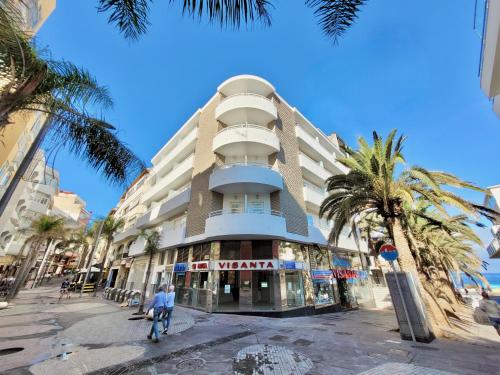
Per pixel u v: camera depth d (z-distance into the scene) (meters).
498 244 12.54
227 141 15.47
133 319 10.45
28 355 5.61
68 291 20.09
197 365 4.96
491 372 4.20
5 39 3.89
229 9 2.49
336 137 29.12
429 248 16.02
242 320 10.54
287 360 5.21
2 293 19.31
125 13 2.98
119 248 33.53
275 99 19.20
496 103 6.50
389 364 4.77
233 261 13.09
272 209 14.90
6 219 22.31
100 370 4.72
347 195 11.38
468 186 8.97
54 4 8.77
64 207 56.47
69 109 5.43
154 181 28.56
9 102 3.95
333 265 17.88
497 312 7.21
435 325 7.89
